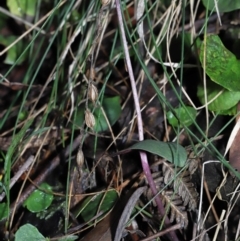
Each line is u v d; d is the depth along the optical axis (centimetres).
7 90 71
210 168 60
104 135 64
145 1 59
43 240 57
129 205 57
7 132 66
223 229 59
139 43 66
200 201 58
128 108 65
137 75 66
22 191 62
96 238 58
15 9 74
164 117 62
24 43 73
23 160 63
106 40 69
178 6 63
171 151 57
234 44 63
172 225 58
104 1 56
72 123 64
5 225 60
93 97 57
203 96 61
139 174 61
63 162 63
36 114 66
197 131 62
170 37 64
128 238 59
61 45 69
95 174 62
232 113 61
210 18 66
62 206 61
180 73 61
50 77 65
